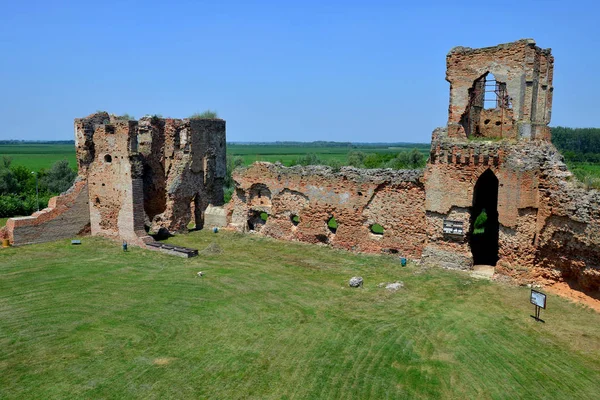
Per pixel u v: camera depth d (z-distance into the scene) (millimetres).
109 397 13586
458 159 23812
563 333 17266
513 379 14484
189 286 23141
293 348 16422
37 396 13688
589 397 13586
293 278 24297
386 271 25031
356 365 15281
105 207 33281
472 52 24719
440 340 16984
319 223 30344
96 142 33094
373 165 75562
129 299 21422
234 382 14273
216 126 37375
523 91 23375
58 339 17344
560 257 20750
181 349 16453
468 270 24266
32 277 24750
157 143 35438
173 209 34219
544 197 20984
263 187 33594
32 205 49250
